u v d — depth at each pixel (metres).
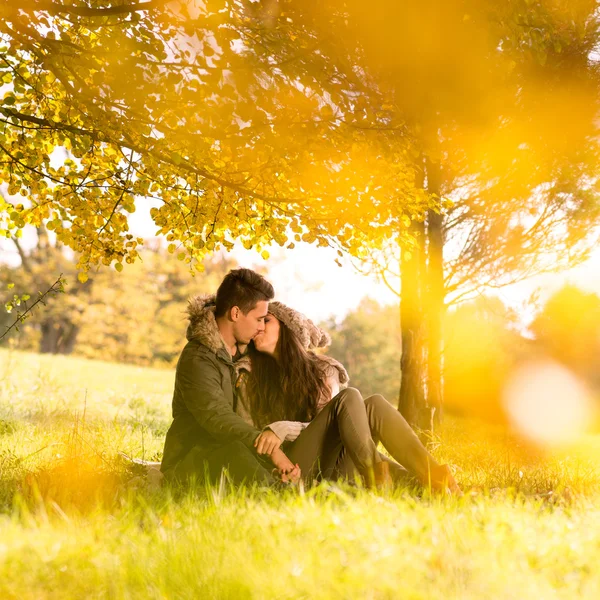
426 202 7.00
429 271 9.55
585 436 12.52
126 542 2.80
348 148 5.91
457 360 18.69
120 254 6.78
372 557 2.54
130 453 6.63
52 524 3.07
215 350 4.50
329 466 4.44
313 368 4.70
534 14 5.50
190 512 3.27
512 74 7.77
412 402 9.40
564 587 2.41
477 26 5.25
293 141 5.68
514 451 7.62
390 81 5.70
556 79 8.19
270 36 5.42
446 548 2.70
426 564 2.55
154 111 5.43
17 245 37.03
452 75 5.61
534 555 2.71
